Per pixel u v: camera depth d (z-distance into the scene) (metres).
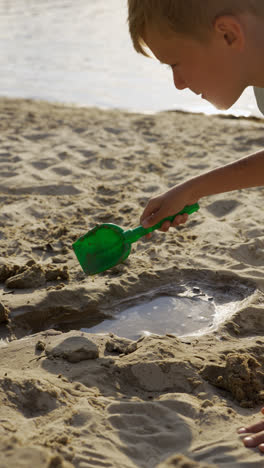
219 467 1.68
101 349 2.40
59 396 2.00
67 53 12.17
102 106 8.35
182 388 2.15
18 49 12.57
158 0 1.42
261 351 2.40
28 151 5.73
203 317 2.79
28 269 3.06
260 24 1.42
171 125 7.14
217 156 5.68
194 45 1.48
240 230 3.79
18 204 4.29
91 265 2.30
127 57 11.70
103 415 1.91
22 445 1.56
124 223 3.95
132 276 3.09
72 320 2.81
